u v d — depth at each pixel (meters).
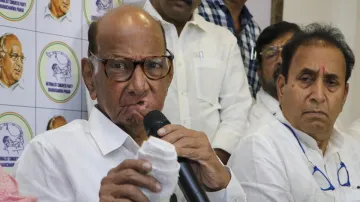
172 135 1.09
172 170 0.91
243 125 1.93
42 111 1.63
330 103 1.48
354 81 3.11
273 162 1.47
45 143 1.26
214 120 1.92
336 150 1.62
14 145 1.56
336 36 1.55
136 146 1.29
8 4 1.54
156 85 1.19
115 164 1.28
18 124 1.57
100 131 1.30
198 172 1.22
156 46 1.20
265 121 1.58
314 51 1.49
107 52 1.19
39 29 1.62
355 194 1.59
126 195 0.96
